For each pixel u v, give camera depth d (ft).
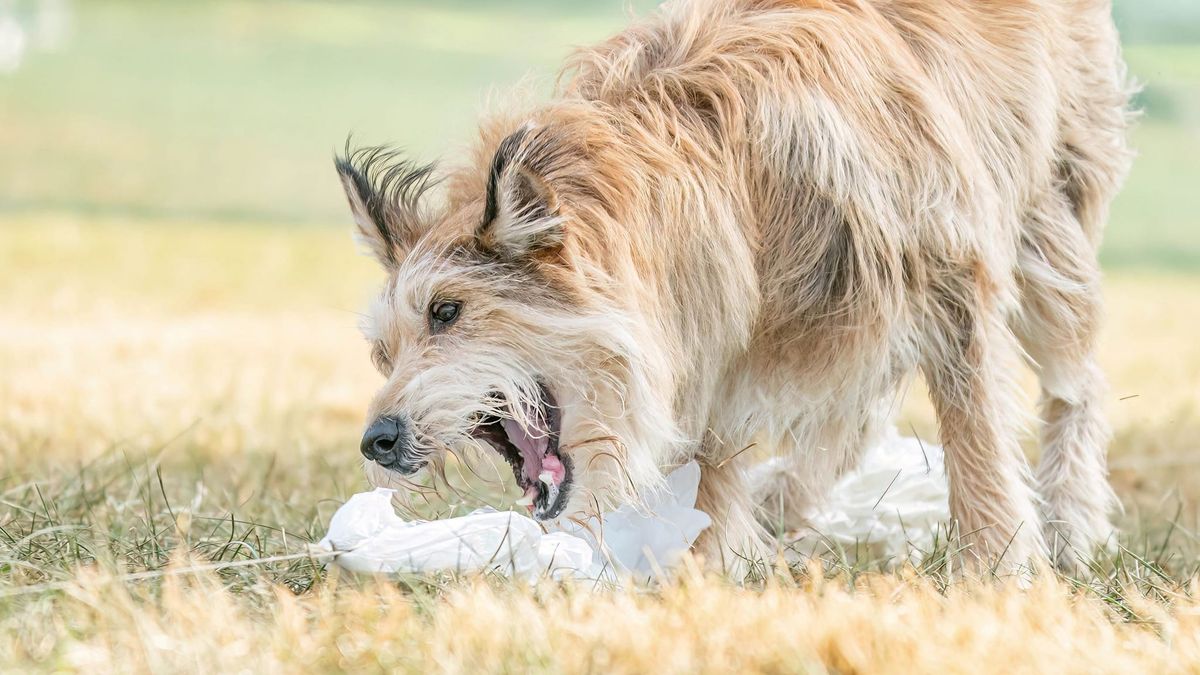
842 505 34.32
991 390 30.14
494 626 22.33
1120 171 35.47
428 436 26.73
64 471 37.52
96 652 21.36
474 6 344.08
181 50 262.67
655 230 27.37
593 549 29.04
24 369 55.26
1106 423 35.99
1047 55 32.01
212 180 149.38
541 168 27.22
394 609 23.15
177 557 26.35
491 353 26.78
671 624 22.50
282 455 42.14
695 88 28.78
